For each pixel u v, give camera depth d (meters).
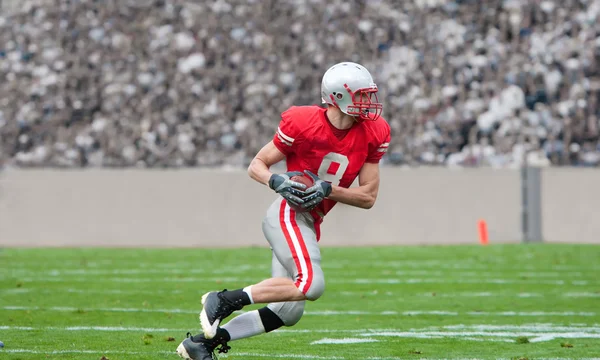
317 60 71.94
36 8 76.06
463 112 68.00
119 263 40.78
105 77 71.06
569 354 17.94
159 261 41.84
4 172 51.06
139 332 20.83
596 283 33.16
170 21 74.44
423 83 70.31
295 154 15.62
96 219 51.16
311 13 74.25
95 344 18.77
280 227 15.01
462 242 52.91
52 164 63.38
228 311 14.55
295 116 15.31
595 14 73.31
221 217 51.72
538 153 65.88
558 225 53.09
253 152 65.50
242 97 69.12
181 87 69.94
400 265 40.03
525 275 35.94
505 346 18.98
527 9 74.31
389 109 68.06
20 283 32.06
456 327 22.19
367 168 15.80
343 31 73.50
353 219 52.09
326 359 17.08
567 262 41.22
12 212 50.88
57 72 71.69
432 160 65.25
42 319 23.03
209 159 64.69
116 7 75.12
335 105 15.16
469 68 71.25
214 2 74.94
